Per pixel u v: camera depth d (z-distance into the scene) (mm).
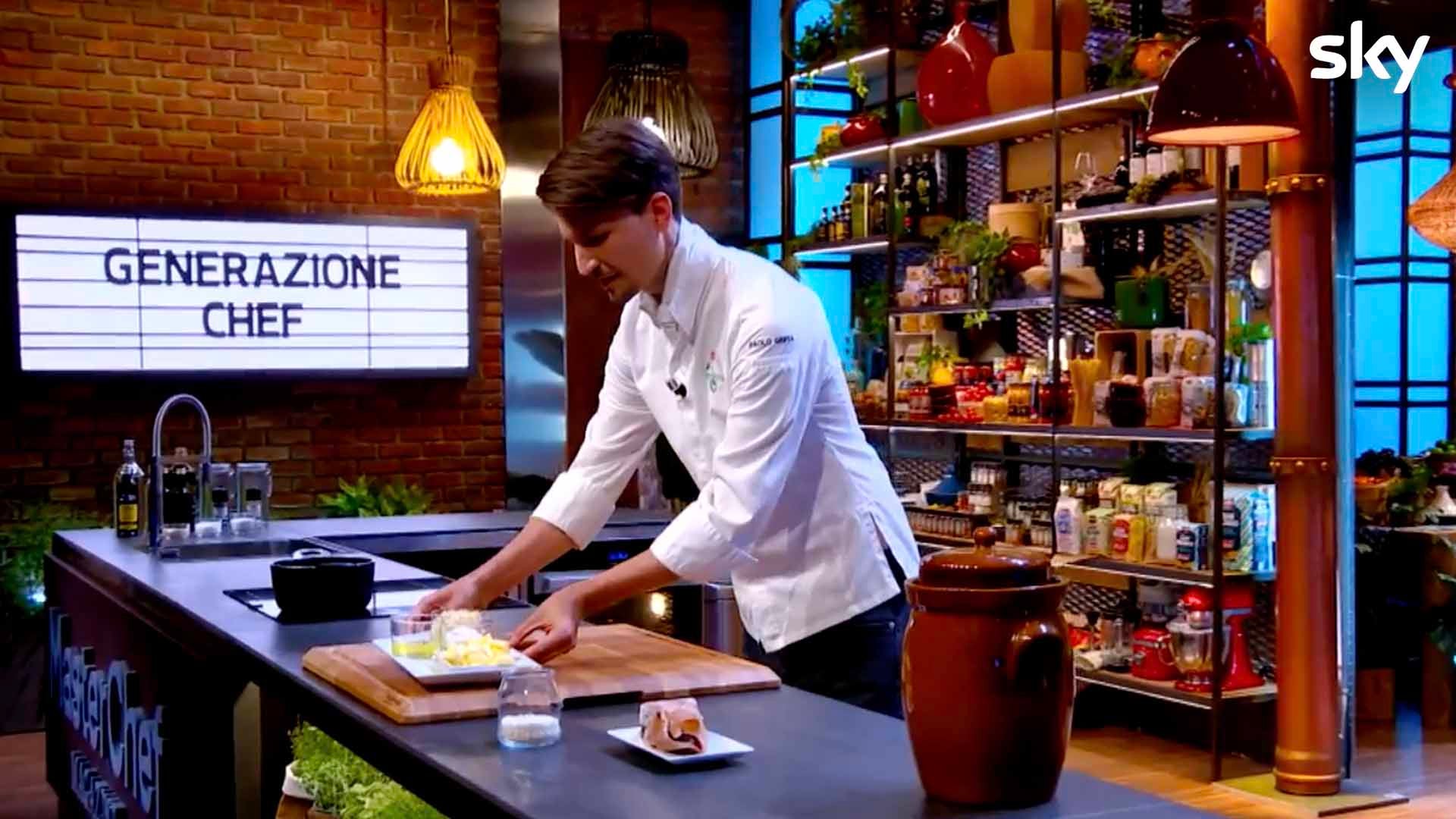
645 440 2691
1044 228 6156
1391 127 6820
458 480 7309
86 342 6504
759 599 2551
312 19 6973
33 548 6188
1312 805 4738
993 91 5988
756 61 7891
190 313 6668
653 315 2449
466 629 2137
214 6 6797
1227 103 3846
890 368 6488
